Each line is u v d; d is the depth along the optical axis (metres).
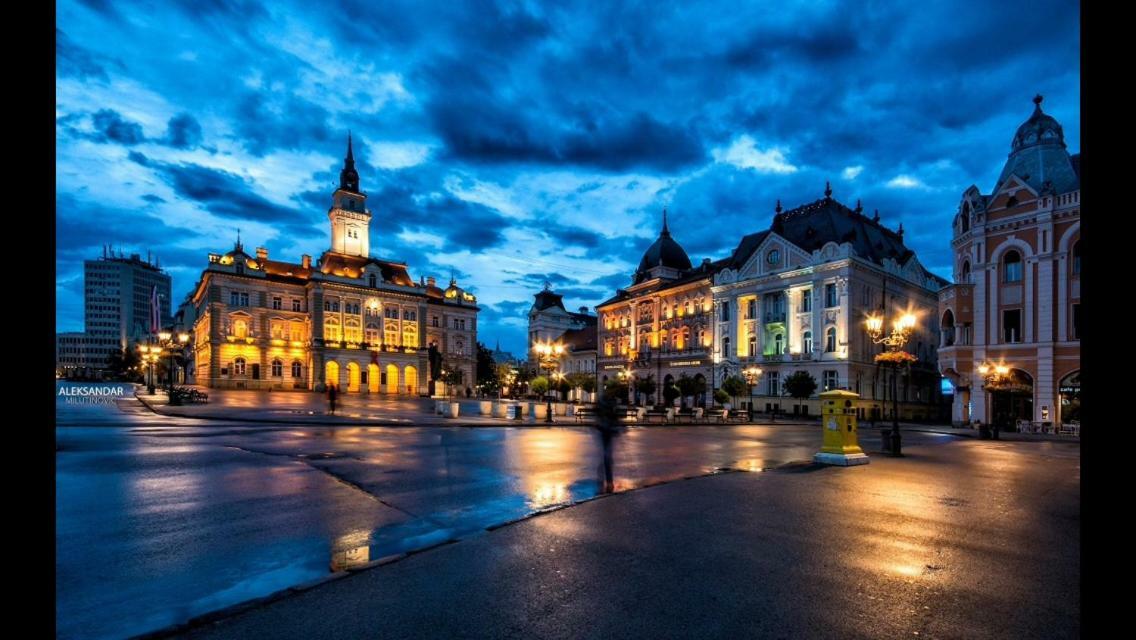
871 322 26.06
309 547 7.12
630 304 74.62
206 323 81.81
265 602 5.30
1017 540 7.75
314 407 40.47
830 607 5.35
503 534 7.68
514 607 5.25
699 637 4.70
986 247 37.91
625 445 20.48
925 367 57.41
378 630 4.76
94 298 161.62
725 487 11.43
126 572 6.18
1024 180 36.66
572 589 5.70
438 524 8.30
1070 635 4.85
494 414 37.38
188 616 5.07
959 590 5.83
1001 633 4.88
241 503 9.38
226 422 24.67
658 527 8.13
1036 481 13.22
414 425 25.88
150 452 14.96
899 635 4.80
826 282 50.44
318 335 80.94
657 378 65.62
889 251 56.25
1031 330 35.44
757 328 56.16
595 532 7.82
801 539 7.60
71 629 4.79
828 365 49.09
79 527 7.87
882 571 6.36
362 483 11.34
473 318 104.75
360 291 85.88
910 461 16.84
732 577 6.09
